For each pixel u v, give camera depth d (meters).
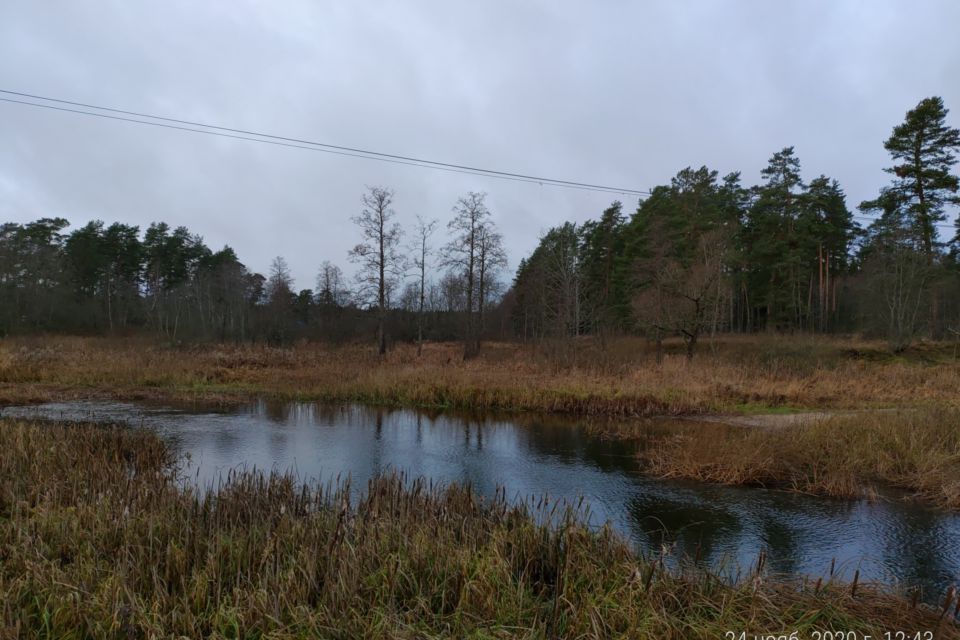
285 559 5.04
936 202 29.42
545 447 12.85
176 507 6.27
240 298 50.06
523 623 4.25
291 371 24.41
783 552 6.93
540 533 5.58
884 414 12.41
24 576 4.61
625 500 8.96
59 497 6.62
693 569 5.38
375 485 7.18
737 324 46.97
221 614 4.11
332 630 3.95
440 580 4.81
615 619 4.21
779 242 37.22
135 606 4.07
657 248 32.78
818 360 22.66
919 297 29.36
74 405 17.39
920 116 29.36
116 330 50.81
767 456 10.27
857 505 8.70
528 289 43.91
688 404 17.06
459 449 12.62
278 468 10.68
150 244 59.78
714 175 40.38
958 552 6.93
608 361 23.16
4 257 44.47
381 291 33.94
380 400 19.12
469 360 27.94
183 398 19.03
